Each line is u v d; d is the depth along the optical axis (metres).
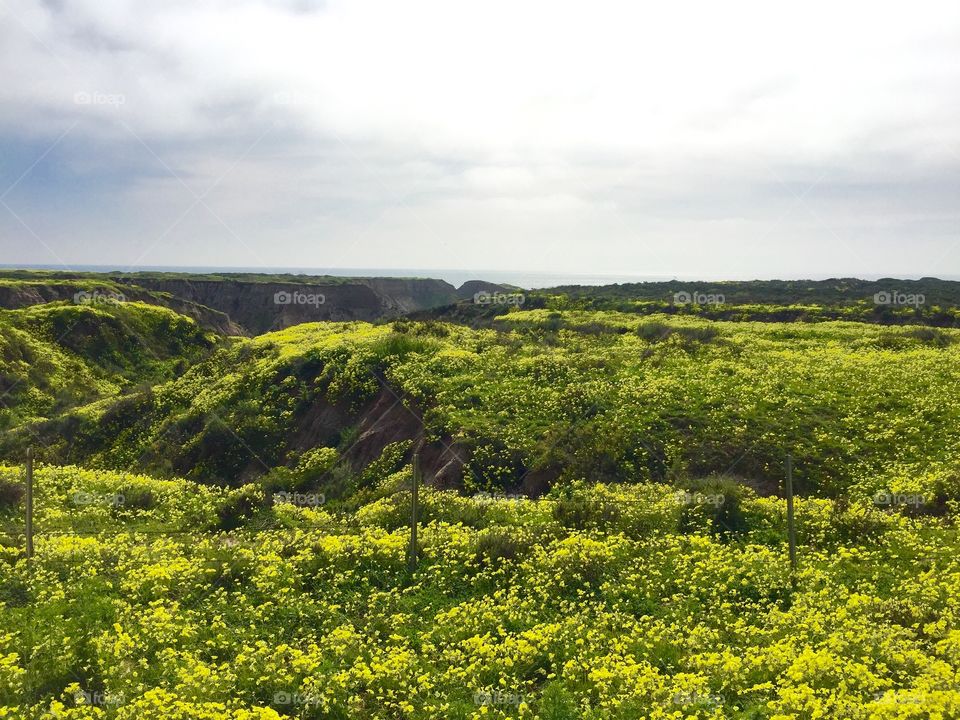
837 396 37.00
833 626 16.50
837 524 22.94
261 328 135.00
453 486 31.86
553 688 14.80
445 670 15.84
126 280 136.38
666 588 19.28
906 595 18.25
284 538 23.75
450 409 37.72
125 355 81.12
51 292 102.38
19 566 20.20
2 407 61.66
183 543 23.45
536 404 38.09
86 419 51.75
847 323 59.03
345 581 20.06
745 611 18.03
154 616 17.45
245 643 16.67
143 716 13.27
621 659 15.59
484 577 20.05
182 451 43.12
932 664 13.97
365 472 35.56
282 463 40.94
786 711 12.96
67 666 15.15
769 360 44.56
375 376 44.12
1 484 28.05
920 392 36.59
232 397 47.66
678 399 37.53
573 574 19.83
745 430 33.28
